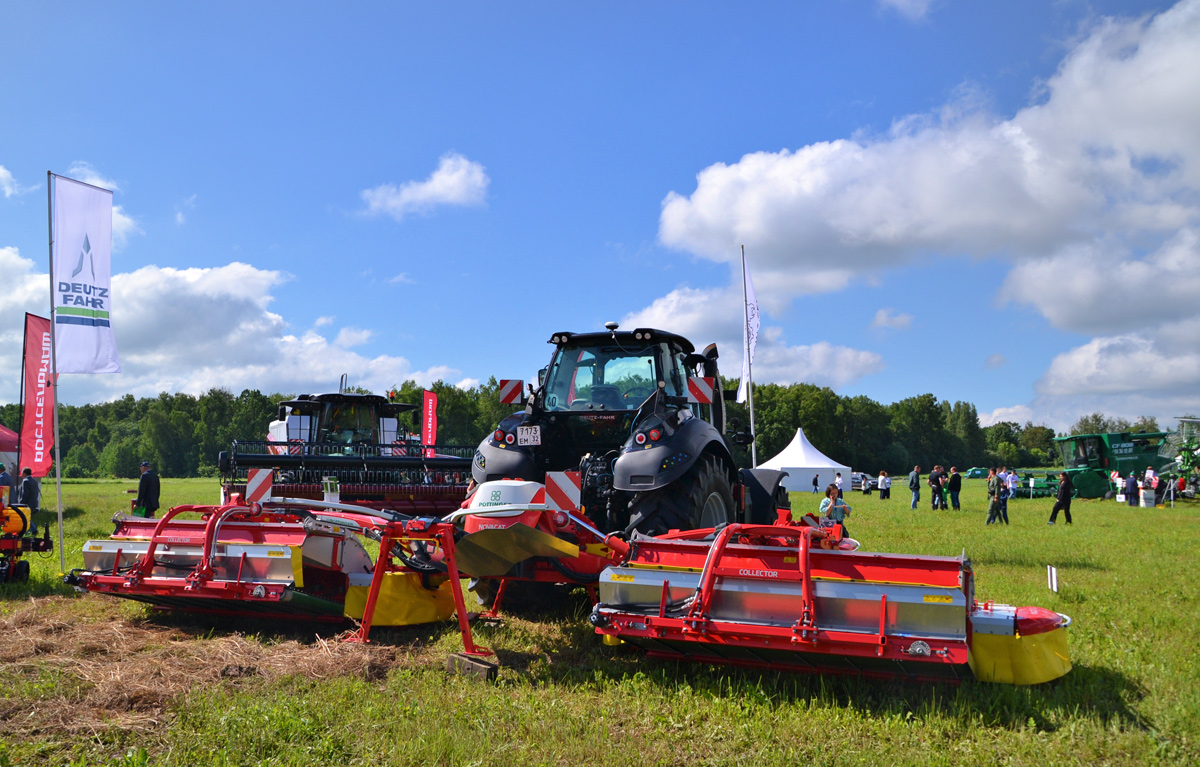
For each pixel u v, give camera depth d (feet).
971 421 415.85
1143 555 33.73
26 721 11.16
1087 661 14.78
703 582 13.42
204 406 360.28
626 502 19.93
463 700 12.43
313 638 17.31
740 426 27.66
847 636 12.19
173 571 17.87
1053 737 10.96
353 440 48.83
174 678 13.26
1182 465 109.60
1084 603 21.62
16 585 23.67
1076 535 44.57
